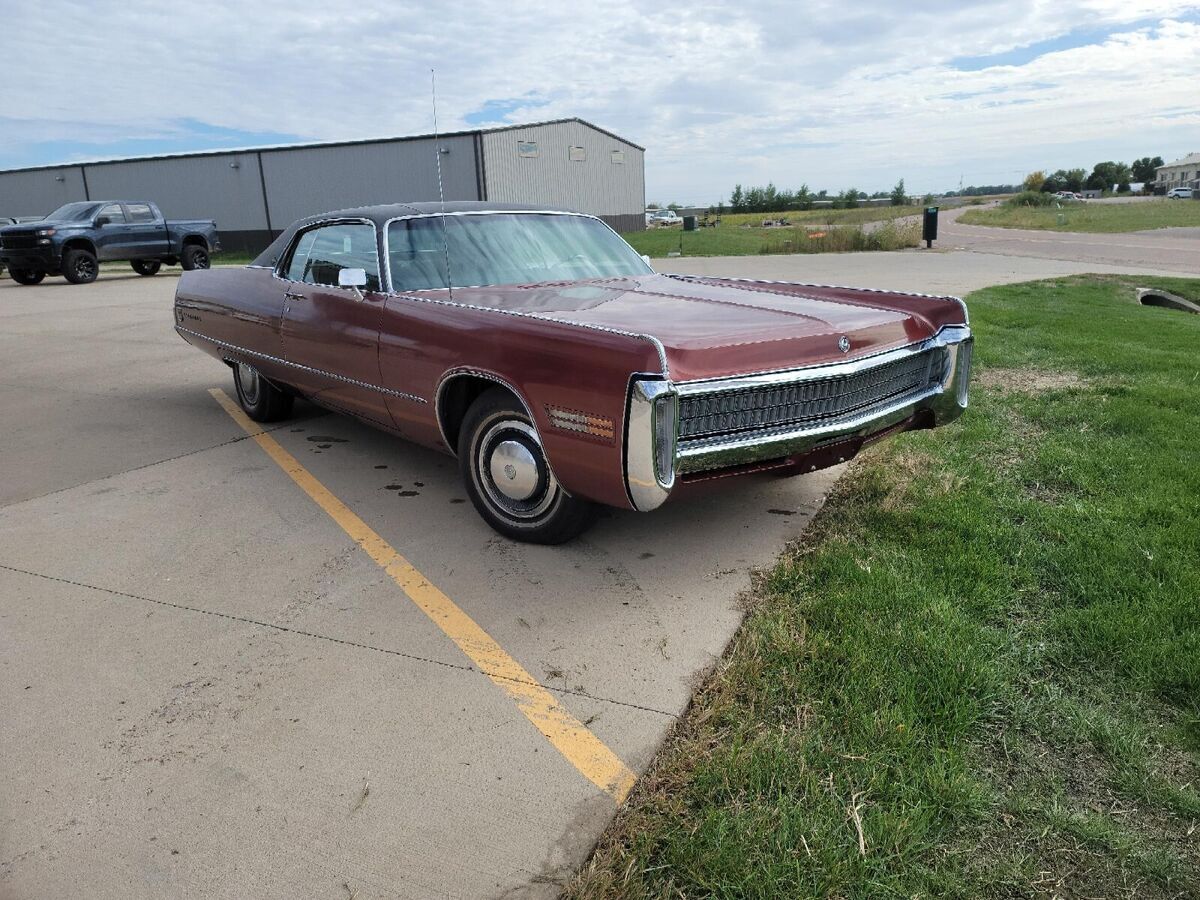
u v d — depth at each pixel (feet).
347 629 10.00
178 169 132.05
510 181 121.70
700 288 14.23
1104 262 69.31
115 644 9.71
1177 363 23.99
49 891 6.27
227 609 10.52
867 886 6.15
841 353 11.12
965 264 67.77
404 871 6.42
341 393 14.89
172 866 6.49
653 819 6.82
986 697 8.25
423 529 13.00
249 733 8.08
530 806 7.07
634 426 9.38
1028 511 12.73
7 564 11.86
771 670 8.79
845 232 93.35
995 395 20.71
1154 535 11.68
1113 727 7.85
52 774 7.54
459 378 12.02
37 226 57.62
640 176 158.20
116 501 14.37
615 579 11.19
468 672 9.07
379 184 121.90
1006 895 6.15
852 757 7.41
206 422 19.65
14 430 18.98
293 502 14.25
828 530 12.44
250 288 17.42
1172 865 6.37
